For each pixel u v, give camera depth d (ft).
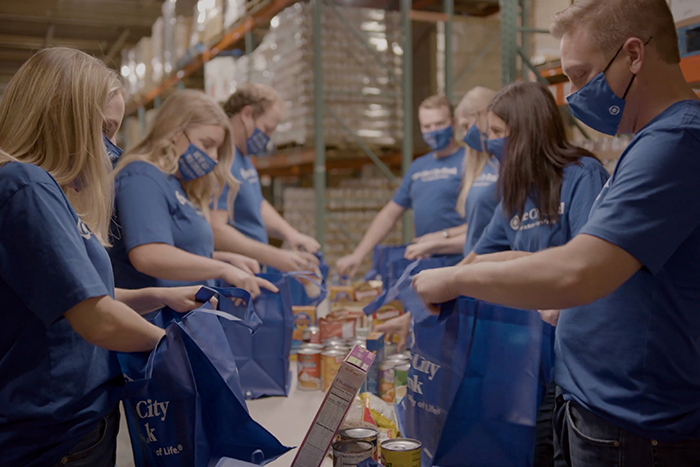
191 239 7.86
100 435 4.54
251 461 5.14
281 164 20.12
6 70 36.83
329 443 4.66
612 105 4.35
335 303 10.52
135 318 4.52
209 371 5.07
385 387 7.38
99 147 4.50
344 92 16.22
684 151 3.80
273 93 10.75
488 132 6.97
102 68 4.55
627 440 4.19
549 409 5.54
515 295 4.25
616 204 3.87
